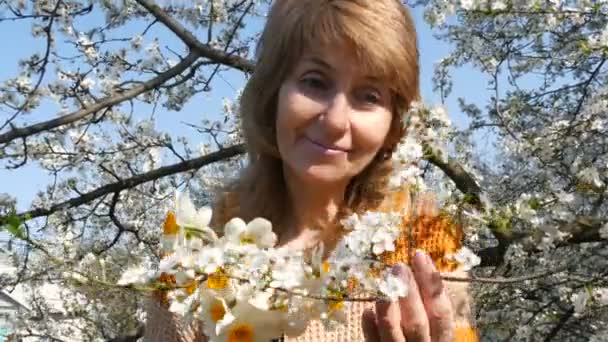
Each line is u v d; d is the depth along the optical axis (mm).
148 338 1696
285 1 1561
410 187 1701
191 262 1199
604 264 5004
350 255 1296
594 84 5180
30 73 5363
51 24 4805
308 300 1232
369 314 1279
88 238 5922
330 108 1490
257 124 1681
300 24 1502
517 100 5020
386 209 1620
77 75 5277
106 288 1291
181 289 1212
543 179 4758
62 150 5652
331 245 1617
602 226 3535
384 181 1639
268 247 1253
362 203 1634
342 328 1545
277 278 1209
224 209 1773
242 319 1225
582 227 3727
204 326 1267
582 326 5309
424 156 1753
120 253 6418
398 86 1524
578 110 4660
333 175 1520
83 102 4992
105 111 5145
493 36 4883
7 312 6605
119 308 7383
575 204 4238
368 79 1502
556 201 3180
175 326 1637
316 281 1230
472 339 1487
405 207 1629
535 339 5574
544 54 5051
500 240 3910
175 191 1239
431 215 1578
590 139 4422
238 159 5625
